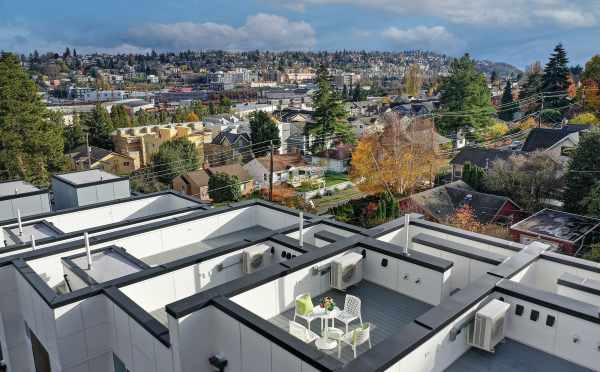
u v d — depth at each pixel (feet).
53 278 35.37
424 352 20.66
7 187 59.57
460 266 31.91
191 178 164.86
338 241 33.50
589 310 22.85
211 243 46.14
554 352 23.89
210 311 24.27
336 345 24.50
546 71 215.10
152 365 25.73
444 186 116.16
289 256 35.42
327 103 205.05
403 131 142.20
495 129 208.23
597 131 104.17
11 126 129.08
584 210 102.47
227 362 24.23
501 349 24.40
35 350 34.14
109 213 53.26
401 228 38.09
